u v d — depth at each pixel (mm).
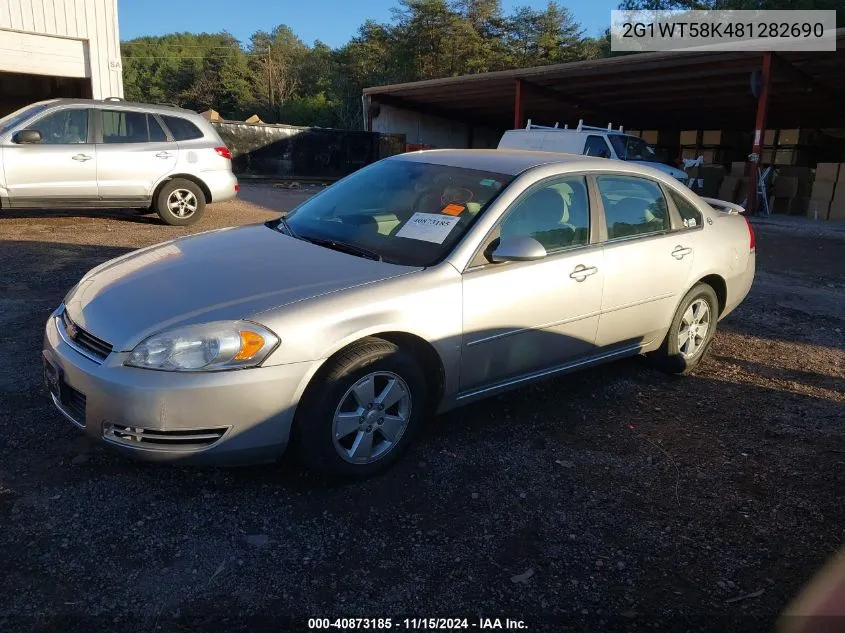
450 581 2680
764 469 3693
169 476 3234
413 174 4297
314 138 22453
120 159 9398
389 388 3285
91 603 2428
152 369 2840
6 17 14750
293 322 2971
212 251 3711
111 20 16016
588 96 21500
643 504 3295
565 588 2684
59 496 3020
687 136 23641
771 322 6676
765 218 15484
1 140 8680
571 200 4105
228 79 73625
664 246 4551
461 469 3502
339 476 3238
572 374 4922
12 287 6129
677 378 5004
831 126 23484
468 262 3537
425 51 45250
